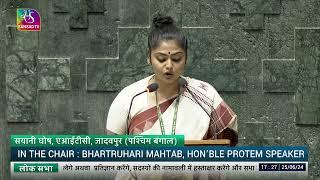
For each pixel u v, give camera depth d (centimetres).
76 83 1839
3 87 1845
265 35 1830
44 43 1831
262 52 1831
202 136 973
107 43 1828
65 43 1831
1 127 1855
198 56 1827
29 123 1856
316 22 1828
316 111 1845
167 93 985
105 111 1847
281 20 1827
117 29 1825
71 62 1834
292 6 1823
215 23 1823
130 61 1834
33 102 1845
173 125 973
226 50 1830
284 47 1834
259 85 1841
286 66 1834
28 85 1842
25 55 1834
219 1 1823
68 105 1847
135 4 1820
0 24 1830
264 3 1819
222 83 1833
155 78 1001
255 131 1845
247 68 1834
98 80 1836
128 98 996
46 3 1823
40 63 1834
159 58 960
